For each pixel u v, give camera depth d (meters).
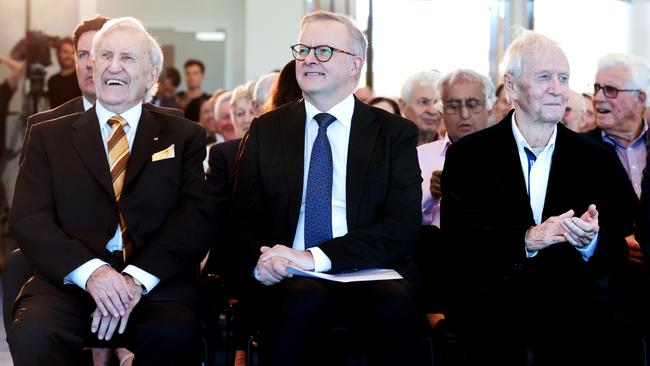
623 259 3.68
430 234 3.95
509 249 3.58
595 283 3.75
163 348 3.28
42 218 3.44
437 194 4.40
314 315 3.31
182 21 12.95
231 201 3.80
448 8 10.97
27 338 3.19
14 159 8.77
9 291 3.71
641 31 10.30
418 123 5.45
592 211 3.43
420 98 5.43
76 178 3.50
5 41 9.12
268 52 11.10
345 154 3.69
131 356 3.46
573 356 3.66
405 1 10.95
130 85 3.58
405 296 3.38
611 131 4.85
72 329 3.27
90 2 9.89
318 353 3.37
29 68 9.12
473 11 10.97
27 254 3.41
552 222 3.52
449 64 11.02
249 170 3.72
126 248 3.49
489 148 3.82
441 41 11.01
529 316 3.66
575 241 3.45
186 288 3.53
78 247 3.36
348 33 3.70
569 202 3.74
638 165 4.86
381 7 10.95
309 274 3.34
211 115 8.44
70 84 9.12
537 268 3.71
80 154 3.52
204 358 3.66
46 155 3.56
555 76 3.70
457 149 3.88
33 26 9.23
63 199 3.49
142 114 3.67
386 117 3.76
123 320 3.30
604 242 3.62
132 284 3.37
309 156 3.70
